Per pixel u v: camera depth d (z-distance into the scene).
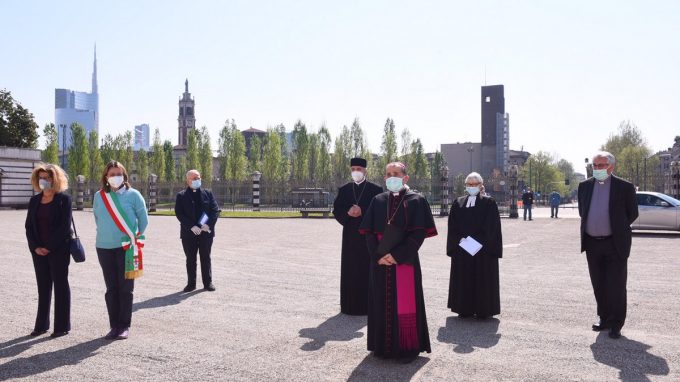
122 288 6.20
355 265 7.32
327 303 8.12
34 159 48.88
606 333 6.39
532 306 7.86
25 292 8.80
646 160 80.38
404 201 5.33
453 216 7.35
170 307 7.79
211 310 7.61
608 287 6.34
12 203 47.16
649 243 17.03
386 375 4.89
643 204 20.38
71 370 5.02
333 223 28.11
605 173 6.45
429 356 5.48
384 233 5.28
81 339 6.10
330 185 42.06
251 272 11.12
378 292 5.38
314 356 5.46
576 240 18.23
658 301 8.15
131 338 6.14
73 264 12.02
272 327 6.66
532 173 97.38
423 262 12.58
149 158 80.44
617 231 6.31
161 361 5.29
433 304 8.07
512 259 13.16
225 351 5.63
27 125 58.12
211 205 9.34
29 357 5.42
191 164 76.00
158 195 49.59
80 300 8.23
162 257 13.50
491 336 6.25
